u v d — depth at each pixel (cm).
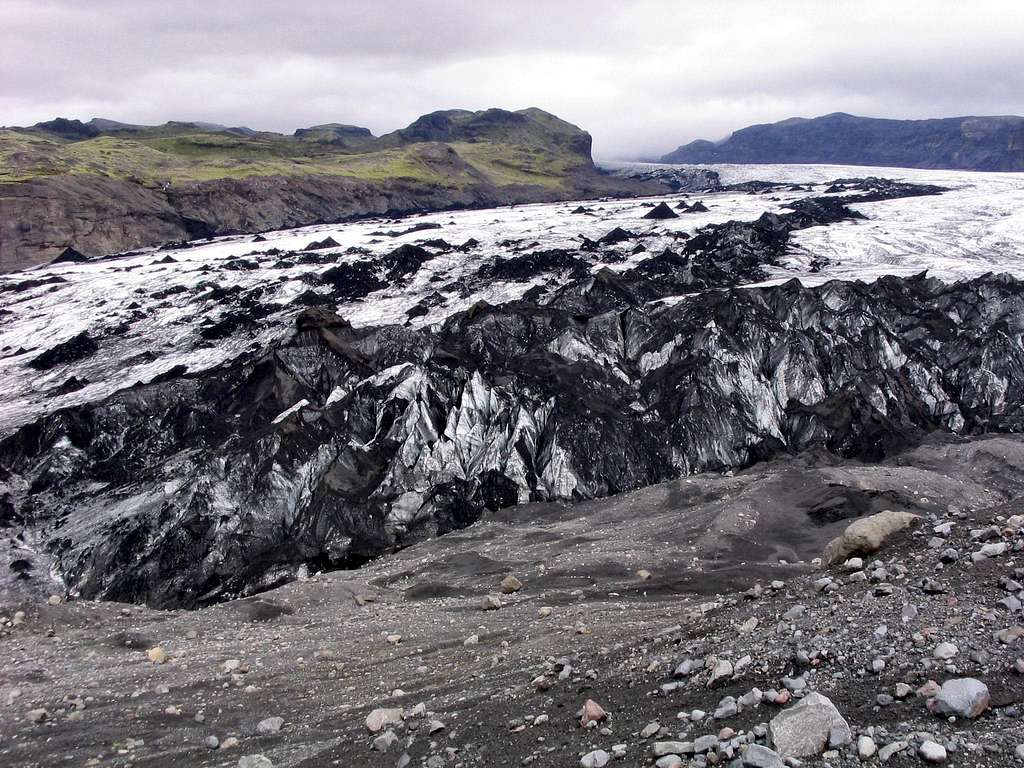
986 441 3412
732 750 831
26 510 3494
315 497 3309
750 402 4216
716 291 5269
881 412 4112
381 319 6688
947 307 5506
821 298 5294
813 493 2881
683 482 3316
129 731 1377
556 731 1063
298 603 2355
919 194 13925
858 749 789
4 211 11150
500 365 4459
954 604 1051
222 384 4359
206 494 3247
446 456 3703
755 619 1270
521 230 11512
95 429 4006
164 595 2897
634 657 1315
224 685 1605
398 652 1781
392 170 19238
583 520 3148
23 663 1808
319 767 1141
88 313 7512
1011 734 759
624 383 4453
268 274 8744
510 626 1912
